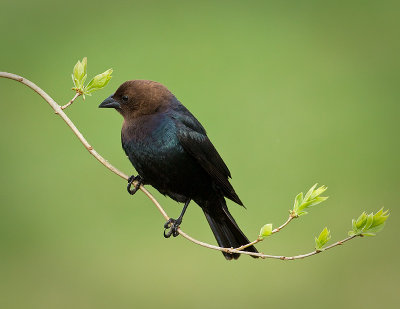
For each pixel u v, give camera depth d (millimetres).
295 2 16891
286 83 14352
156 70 14367
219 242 8672
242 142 12898
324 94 14266
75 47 14922
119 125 12836
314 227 11914
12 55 14680
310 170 12680
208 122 13188
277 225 11766
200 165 8352
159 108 8344
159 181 8414
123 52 14797
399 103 14195
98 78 6891
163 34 15406
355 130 13539
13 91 13914
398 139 13578
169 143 8203
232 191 8438
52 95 13711
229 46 15234
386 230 12375
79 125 12945
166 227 8391
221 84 14109
